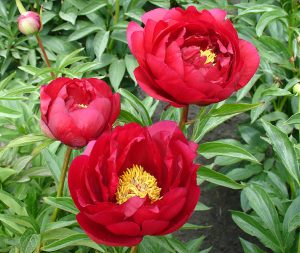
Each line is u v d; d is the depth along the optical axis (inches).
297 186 30.8
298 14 33.4
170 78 17.6
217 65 19.0
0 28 40.8
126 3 40.6
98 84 19.8
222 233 43.1
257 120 37.3
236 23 40.0
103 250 21.8
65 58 29.5
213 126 22.9
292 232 25.1
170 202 15.9
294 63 35.0
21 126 27.6
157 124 18.2
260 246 42.1
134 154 18.1
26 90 26.6
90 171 16.6
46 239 22.3
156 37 18.5
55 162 24.4
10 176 25.8
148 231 16.1
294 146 23.0
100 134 19.0
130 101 24.0
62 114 18.3
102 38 38.8
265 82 35.7
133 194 17.2
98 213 15.6
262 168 35.8
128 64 39.5
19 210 23.2
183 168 16.9
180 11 19.6
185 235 42.9
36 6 41.3
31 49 41.3
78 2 40.9
